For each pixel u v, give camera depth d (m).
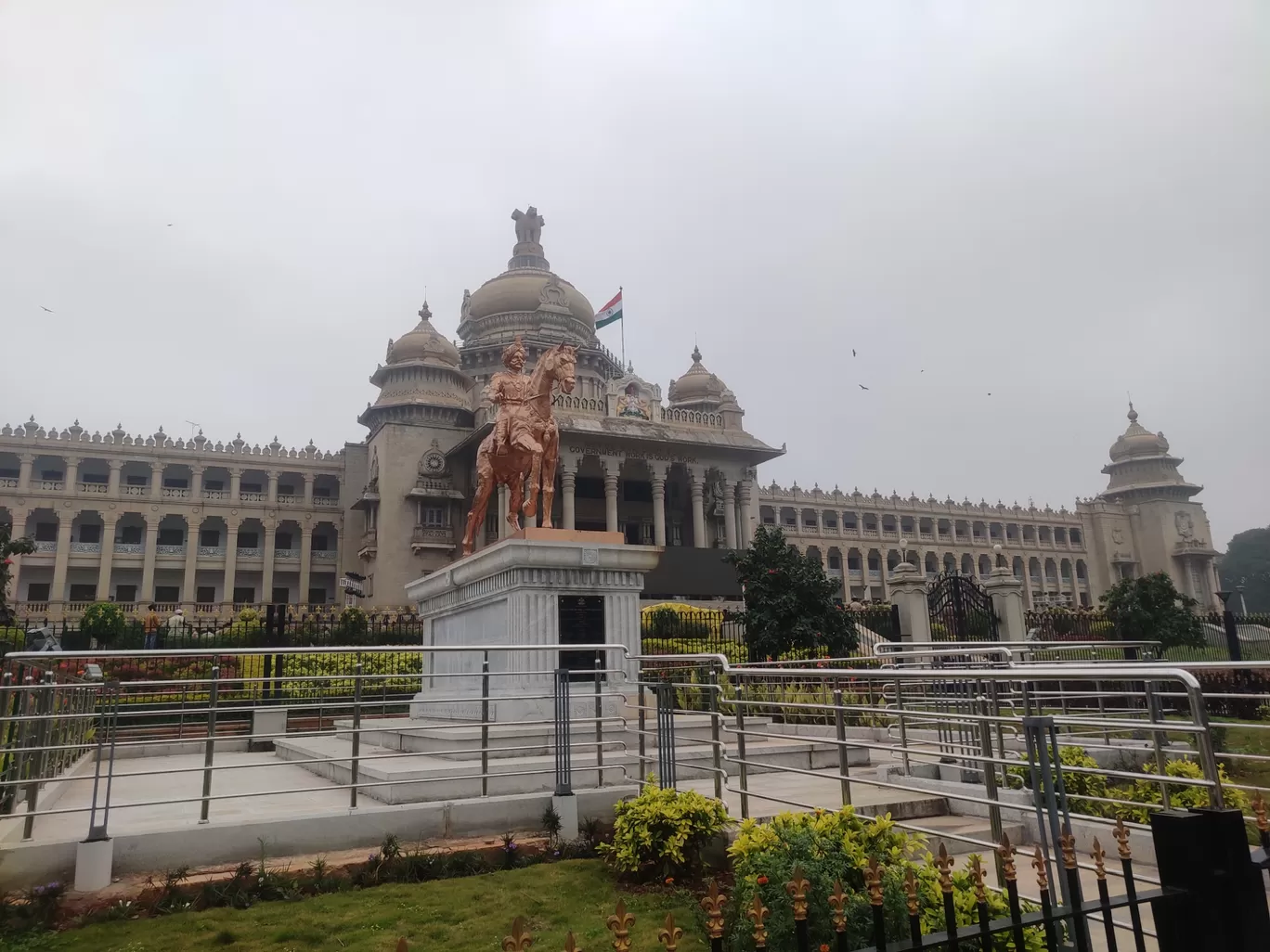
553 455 14.68
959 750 10.89
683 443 52.81
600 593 13.43
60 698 12.00
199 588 63.56
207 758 8.41
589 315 67.00
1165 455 95.38
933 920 5.24
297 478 66.94
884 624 27.25
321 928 6.91
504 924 7.00
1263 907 3.70
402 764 10.95
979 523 88.75
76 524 61.41
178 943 6.64
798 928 3.14
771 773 12.26
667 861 8.00
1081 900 3.70
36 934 6.76
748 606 25.80
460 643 15.49
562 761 9.60
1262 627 37.66
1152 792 9.33
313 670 22.41
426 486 55.66
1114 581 91.19
